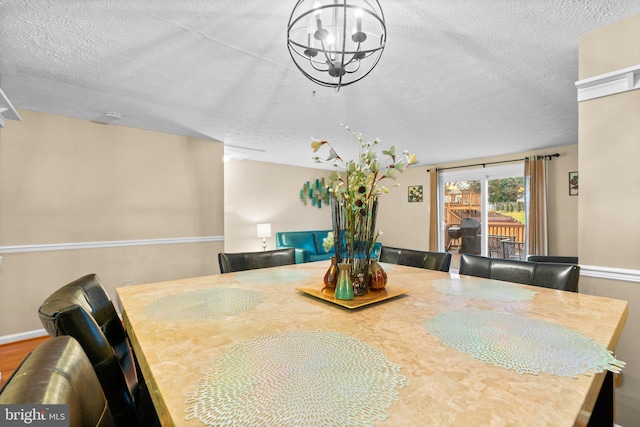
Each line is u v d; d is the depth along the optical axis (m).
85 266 3.08
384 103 2.60
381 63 1.91
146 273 3.46
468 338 0.82
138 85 2.25
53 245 2.90
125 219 3.32
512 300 1.19
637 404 1.49
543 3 1.38
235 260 1.96
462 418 0.49
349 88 2.29
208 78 2.14
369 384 0.59
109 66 1.96
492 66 1.95
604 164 1.60
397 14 1.44
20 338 2.72
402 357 0.71
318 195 6.46
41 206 2.85
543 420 0.49
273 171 5.76
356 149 4.44
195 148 3.83
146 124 3.23
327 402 0.54
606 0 1.35
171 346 0.78
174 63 1.93
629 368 1.51
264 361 0.69
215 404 0.53
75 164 3.02
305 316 1.02
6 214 2.69
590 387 0.58
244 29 1.59
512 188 4.91
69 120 2.99
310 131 3.51
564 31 1.59
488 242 5.19
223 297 1.26
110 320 1.21
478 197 5.30
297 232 5.71
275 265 2.12
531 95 2.43
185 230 3.75
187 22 1.52
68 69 2.00
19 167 2.74
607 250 1.59
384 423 0.48
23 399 0.40
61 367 0.51
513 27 1.56
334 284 1.27
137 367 1.33
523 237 4.77
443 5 1.39
